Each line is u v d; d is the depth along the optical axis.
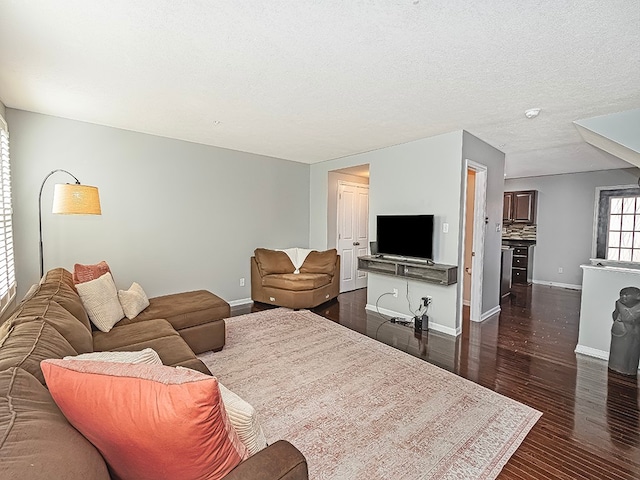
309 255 5.21
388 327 3.84
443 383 2.49
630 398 2.30
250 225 4.97
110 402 0.76
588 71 2.12
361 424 1.97
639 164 3.22
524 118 3.08
